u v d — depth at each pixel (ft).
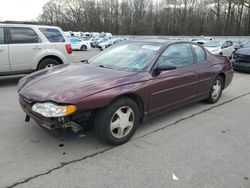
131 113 12.01
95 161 10.43
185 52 15.53
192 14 192.85
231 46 50.67
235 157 11.18
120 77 11.83
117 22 224.94
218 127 14.51
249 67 34.27
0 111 15.98
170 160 10.71
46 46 24.14
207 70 16.81
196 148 11.85
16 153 10.80
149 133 13.26
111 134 11.37
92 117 11.16
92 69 13.07
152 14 211.61
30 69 23.59
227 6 171.53
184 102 15.42
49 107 9.99
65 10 259.60
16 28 22.58
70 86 10.84
